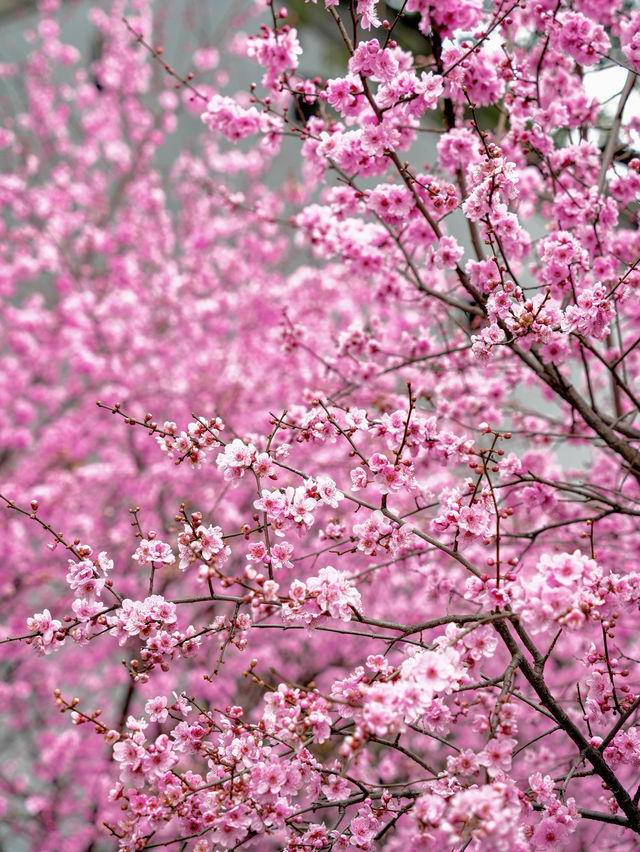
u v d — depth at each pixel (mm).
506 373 4844
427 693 2055
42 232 8234
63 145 9070
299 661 7301
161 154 10250
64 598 7078
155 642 2525
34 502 2516
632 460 3439
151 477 7090
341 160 3406
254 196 9344
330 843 2566
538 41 3928
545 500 3631
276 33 3488
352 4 2930
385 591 6777
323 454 6305
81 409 7645
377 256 4246
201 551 2527
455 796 2143
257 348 7531
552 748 5699
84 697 7355
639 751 2604
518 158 4070
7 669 7156
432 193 3119
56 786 6734
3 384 7430
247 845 2523
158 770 2375
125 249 8984
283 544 2543
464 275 3348
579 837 5008
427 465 4199
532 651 2566
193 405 7336
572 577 2123
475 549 5773
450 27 3283
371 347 4555
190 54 10266
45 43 8844
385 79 2965
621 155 4195
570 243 2998
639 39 3322
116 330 7590
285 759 2471
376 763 5746
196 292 8359
